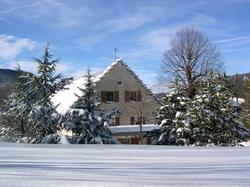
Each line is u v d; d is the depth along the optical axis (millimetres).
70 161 6340
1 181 4188
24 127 23344
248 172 5156
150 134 28234
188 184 4215
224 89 27109
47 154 7688
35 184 4062
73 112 24047
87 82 25422
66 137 22766
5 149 8805
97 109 24984
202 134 25828
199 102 26500
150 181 4363
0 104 24547
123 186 4066
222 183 4297
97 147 10250
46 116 23062
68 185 4055
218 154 8352
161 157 7469
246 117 36062
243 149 10094
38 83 23297
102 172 4984
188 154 8289
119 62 44188
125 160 6711
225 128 26484
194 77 45125
